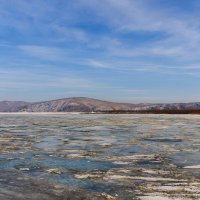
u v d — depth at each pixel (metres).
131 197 8.89
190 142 21.23
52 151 17.42
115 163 13.83
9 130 31.98
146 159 14.74
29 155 16.06
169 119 59.41
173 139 23.05
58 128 34.69
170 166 13.07
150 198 8.73
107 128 34.38
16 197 8.98
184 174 11.56
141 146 19.30
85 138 24.03
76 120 55.94
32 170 12.50
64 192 9.47
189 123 44.19
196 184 10.09
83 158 15.12
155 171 12.10
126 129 32.72
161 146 19.23
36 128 34.81
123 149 18.05
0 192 9.46
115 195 9.12
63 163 13.88
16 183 10.51
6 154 16.39
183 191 9.30
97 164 13.60
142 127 35.81
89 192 9.45
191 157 15.21
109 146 19.38
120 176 11.36
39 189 9.79
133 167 12.91
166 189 9.56
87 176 11.44
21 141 22.19
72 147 19.02
